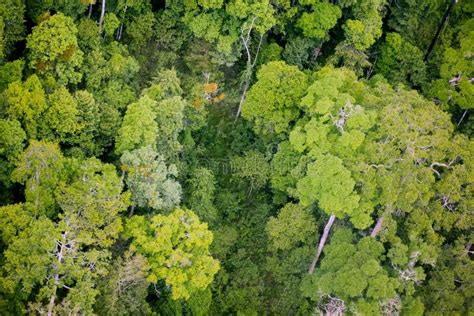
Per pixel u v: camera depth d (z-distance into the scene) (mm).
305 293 57156
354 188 55969
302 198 56688
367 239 54438
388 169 55562
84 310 47500
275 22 62688
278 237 59562
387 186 54188
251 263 61125
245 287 60000
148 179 54094
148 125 55969
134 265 49750
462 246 57031
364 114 55156
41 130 54344
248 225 63500
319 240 60844
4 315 46500
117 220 50594
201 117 63156
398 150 55562
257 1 60875
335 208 53719
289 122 61781
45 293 46781
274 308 59812
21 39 58594
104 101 58906
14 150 51875
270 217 59906
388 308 51875
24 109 52344
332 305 54156
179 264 52062
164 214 55094
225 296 59312
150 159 54344
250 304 59500
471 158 57219
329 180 53719
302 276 59875
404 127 54938
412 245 55062
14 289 47250
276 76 59438
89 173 51500
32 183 49406
